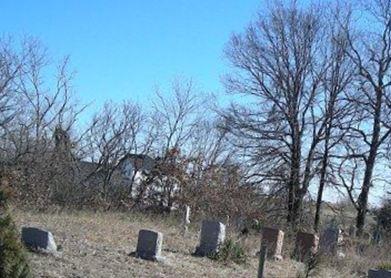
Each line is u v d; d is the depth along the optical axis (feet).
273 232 60.18
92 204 86.89
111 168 99.81
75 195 85.92
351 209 130.21
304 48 119.34
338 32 120.06
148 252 43.29
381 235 105.29
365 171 122.01
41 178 80.12
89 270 36.11
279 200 115.96
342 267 61.62
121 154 101.30
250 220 94.27
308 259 53.78
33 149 86.58
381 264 66.44
